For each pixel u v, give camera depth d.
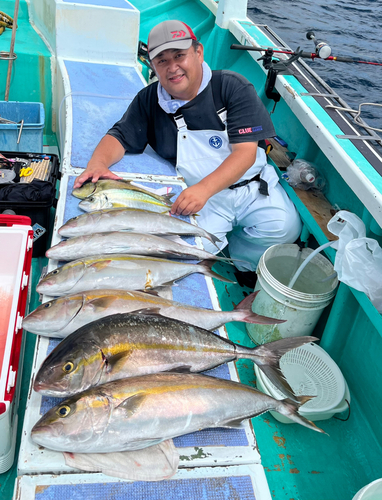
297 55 3.10
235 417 1.37
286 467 2.20
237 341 2.79
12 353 1.58
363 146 2.52
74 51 3.86
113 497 1.20
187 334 1.48
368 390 2.44
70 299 1.54
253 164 2.75
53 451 1.24
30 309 2.62
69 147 2.71
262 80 3.80
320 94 3.01
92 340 1.33
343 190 2.90
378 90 4.73
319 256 2.81
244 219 3.12
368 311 2.16
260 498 1.27
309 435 2.35
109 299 1.55
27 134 3.33
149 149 2.97
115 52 3.98
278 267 3.01
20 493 1.18
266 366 1.54
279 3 7.99
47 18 3.99
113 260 1.74
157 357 1.40
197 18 4.95
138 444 1.23
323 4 8.27
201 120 2.64
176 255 1.96
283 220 2.99
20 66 3.85
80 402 1.19
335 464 2.24
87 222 1.98
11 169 2.85
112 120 3.14
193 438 1.36
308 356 2.56
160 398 1.27
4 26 4.14
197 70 2.45
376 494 1.70
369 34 6.81
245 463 1.33
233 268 3.36
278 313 2.59
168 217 2.12
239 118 2.57
